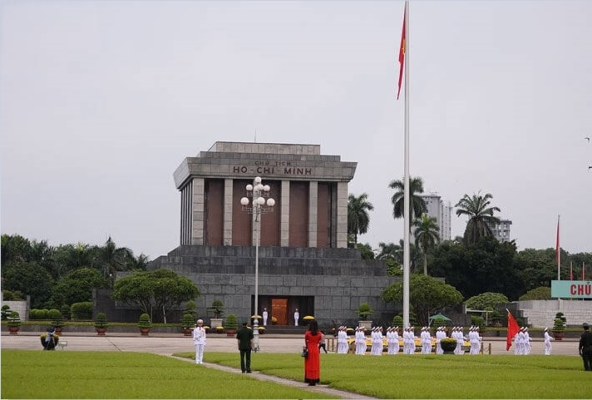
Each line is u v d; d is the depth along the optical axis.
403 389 36.41
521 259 166.25
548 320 123.75
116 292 108.06
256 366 50.31
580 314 124.38
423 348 72.12
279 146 128.62
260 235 125.94
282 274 116.00
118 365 48.44
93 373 42.22
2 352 59.50
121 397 31.45
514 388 37.12
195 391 34.22
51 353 59.62
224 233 123.50
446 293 110.19
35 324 99.19
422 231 157.50
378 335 67.56
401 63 69.94
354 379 41.69
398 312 115.94
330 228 127.25
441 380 41.34
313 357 39.78
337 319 115.69
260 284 114.81
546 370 49.50
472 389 36.59
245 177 124.31
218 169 123.50
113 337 92.50
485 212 164.88
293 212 127.06
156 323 108.94
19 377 38.94
